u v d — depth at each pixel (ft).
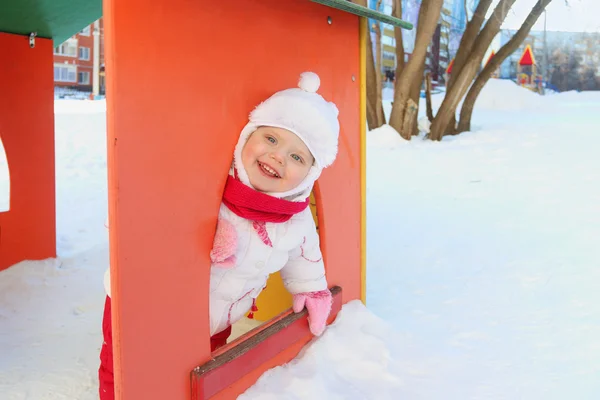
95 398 5.72
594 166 18.30
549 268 9.64
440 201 14.87
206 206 4.74
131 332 4.15
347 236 7.06
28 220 9.43
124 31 3.89
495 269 9.68
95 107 36.42
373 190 16.37
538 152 21.21
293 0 5.63
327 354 6.13
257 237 5.19
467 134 27.12
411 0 41.91
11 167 9.11
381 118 27.35
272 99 5.07
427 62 50.26
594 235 11.53
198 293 4.75
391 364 6.22
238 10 4.90
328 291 6.23
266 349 5.49
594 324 7.38
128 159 4.00
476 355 6.55
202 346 4.82
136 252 4.13
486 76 27.66
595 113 37.47
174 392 4.56
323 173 6.43
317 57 6.13
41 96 9.34
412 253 10.72
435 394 5.70
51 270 9.31
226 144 4.88
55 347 6.78
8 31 8.70
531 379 6.01
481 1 25.75
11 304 7.99
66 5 7.99
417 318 7.63
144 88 4.07
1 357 6.48
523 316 7.68
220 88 4.76
